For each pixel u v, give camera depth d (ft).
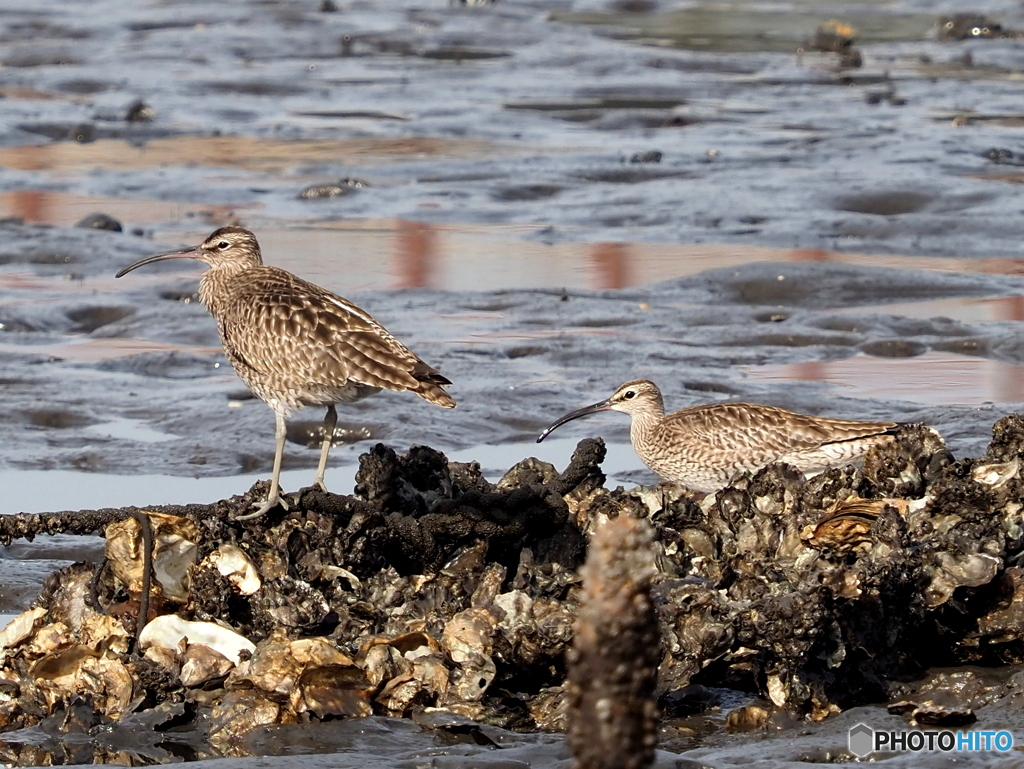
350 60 127.65
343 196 83.25
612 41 136.67
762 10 152.66
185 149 95.45
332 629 31.94
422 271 68.54
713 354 57.82
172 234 74.84
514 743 28.89
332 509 33.45
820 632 29.81
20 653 31.35
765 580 31.89
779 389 53.57
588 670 13.29
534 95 112.88
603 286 66.28
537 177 86.74
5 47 128.36
